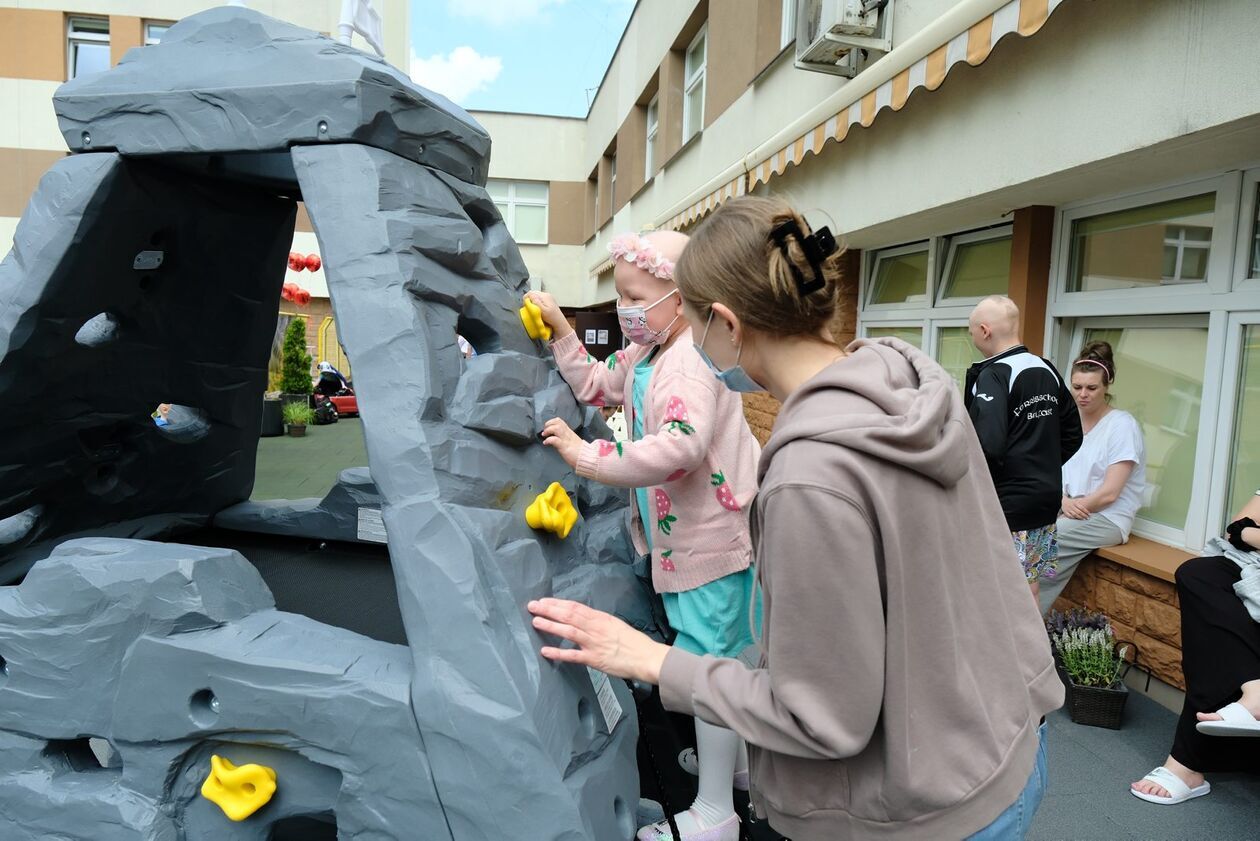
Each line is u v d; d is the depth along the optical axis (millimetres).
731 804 1727
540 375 1771
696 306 1079
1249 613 2182
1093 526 3174
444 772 1186
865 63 4219
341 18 1881
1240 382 2854
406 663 1283
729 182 5984
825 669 899
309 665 1271
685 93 9688
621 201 13539
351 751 1235
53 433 1919
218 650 1304
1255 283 2732
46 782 1423
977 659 1008
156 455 2270
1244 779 2465
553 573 1571
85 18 12031
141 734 1351
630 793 1382
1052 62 2963
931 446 924
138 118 1568
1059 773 2498
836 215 4902
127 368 1995
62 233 1602
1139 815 2277
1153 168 2859
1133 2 2570
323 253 1415
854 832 980
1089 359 3273
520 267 1972
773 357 1083
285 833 1611
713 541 1679
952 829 946
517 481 1534
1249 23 2170
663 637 1852
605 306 16328
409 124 1523
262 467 8758
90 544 1462
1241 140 2461
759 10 6113
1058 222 3646
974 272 4477
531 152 18750
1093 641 2898
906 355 1107
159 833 1352
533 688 1198
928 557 935
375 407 1353
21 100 11797
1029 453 2771
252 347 2367
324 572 2234
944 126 3686
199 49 1581
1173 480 3211
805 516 885
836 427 913
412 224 1439
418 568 1263
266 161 1798
